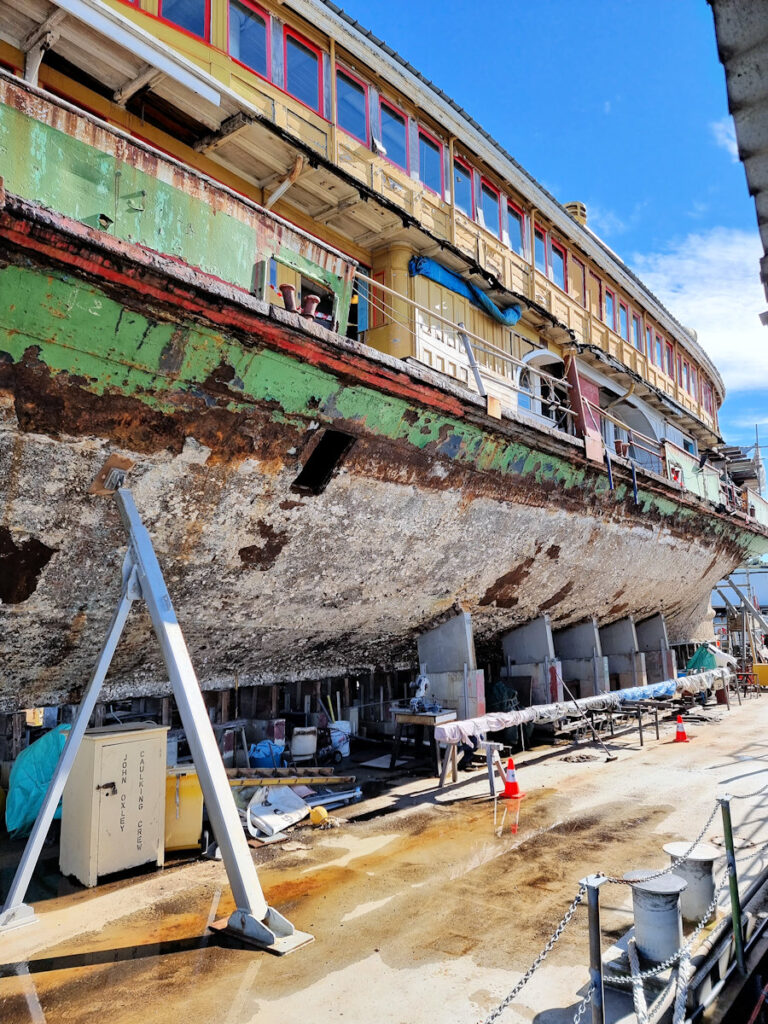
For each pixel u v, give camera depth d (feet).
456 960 13.39
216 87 21.71
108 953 13.76
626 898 16.22
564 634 45.14
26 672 20.59
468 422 25.18
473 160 37.73
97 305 15.25
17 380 15.39
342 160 29.37
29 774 21.03
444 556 29.04
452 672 31.55
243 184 27.61
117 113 23.44
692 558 50.96
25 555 17.93
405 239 32.24
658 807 23.90
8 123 14.47
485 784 27.17
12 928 14.78
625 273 53.06
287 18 28.09
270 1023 11.40
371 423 22.13
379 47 31.27
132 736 18.22
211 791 14.69
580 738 36.55
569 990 12.30
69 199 15.34
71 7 18.16
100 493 18.01
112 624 15.85
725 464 73.56
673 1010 11.64
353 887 17.01
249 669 27.25
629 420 57.21
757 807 23.75
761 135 6.88
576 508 34.78
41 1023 11.47
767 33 5.96
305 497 22.20
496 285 35.76
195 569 21.24
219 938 14.33
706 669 53.93
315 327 18.85
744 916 15.24
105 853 17.43
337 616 27.40
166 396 17.47
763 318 8.75
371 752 33.04
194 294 16.10
